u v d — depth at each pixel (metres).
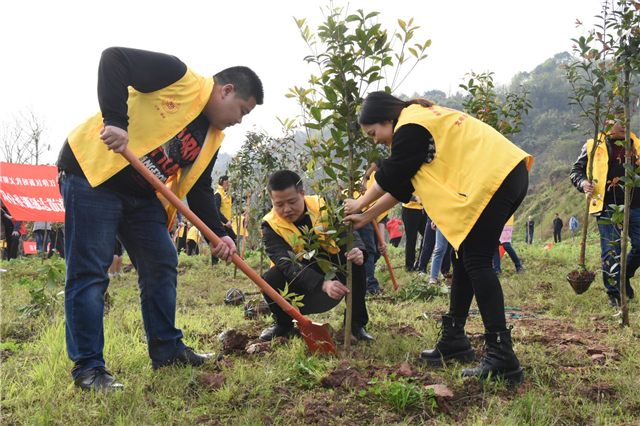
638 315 4.36
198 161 2.87
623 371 2.77
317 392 2.58
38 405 2.38
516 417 2.21
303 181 3.55
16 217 8.77
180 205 2.68
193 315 4.68
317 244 3.04
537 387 2.61
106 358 3.00
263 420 2.22
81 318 2.58
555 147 87.56
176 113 2.67
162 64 2.60
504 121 5.76
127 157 2.48
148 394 2.50
